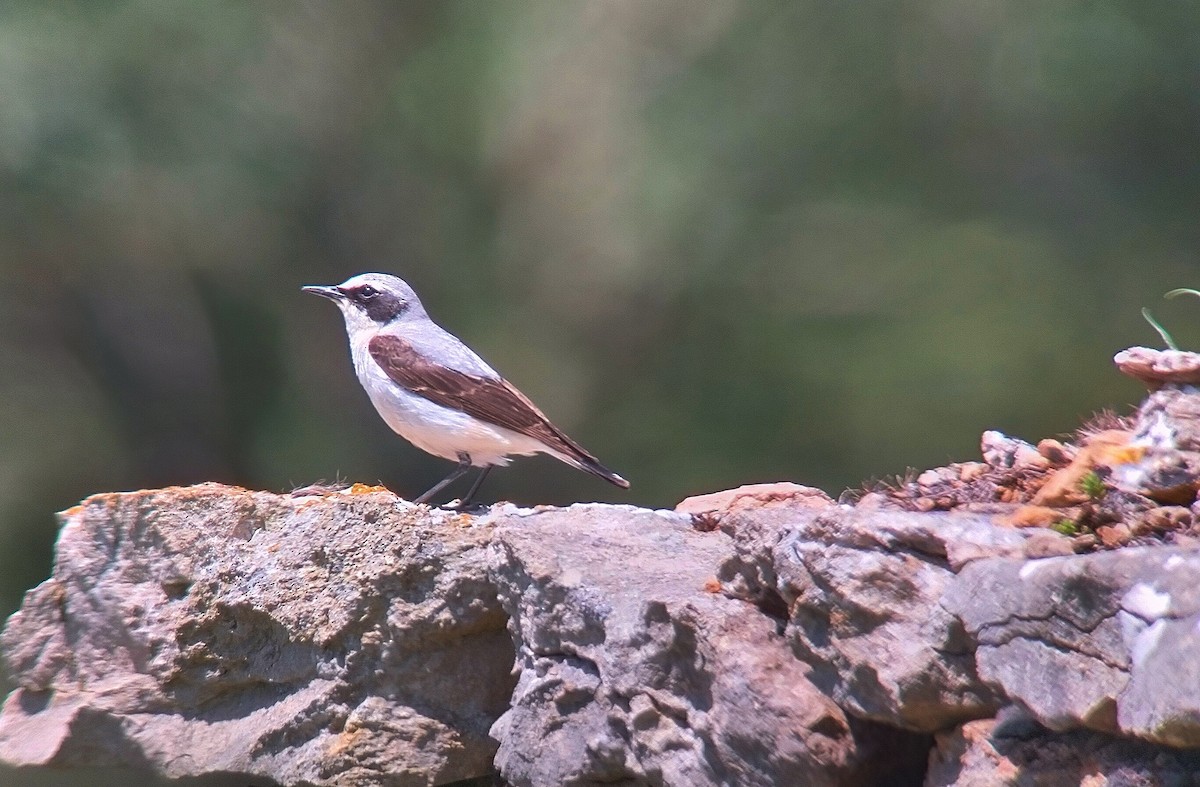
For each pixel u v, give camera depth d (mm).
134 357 19969
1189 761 4793
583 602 6688
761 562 6109
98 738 8031
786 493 8180
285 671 7738
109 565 8250
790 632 5930
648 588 6656
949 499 6230
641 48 18922
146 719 8031
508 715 7039
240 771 7695
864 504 6414
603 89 18828
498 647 7496
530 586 6961
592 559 7016
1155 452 5691
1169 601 4629
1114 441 6109
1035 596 4934
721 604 6238
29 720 8203
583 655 6727
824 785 5707
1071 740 5062
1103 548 5398
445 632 7371
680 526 7598
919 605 5395
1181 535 5371
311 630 7574
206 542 8062
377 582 7426
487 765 7457
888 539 5504
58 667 8250
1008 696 5055
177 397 20016
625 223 18375
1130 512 5547
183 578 8094
